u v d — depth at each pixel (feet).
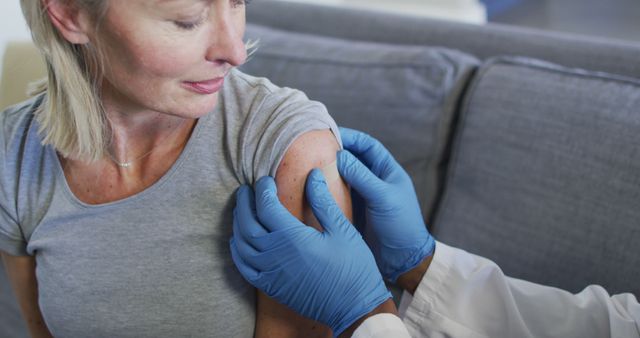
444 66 4.21
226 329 2.98
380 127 4.27
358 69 4.46
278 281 2.82
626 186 3.43
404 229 3.20
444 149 4.19
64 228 2.97
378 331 2.77
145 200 2.88
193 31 2.47
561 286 3.56
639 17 11.61
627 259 3.37
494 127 3.87
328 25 5.25
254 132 2.87
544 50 4.37
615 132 3.51
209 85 2.60
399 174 3.33
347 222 2.87
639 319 3.07
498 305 3.26
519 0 12.57
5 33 5.85
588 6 12.26
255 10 5.58
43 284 3.04
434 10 9.38
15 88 4.26
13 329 4.30
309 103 2.92
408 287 3.42
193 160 2.87
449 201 4.04
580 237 3.52
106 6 2.44
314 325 3.04
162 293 2.91
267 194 2.78
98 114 2.84
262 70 4.76
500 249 3.76
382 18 5.05
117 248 2.90
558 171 3.63
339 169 3.03
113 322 2.96
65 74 2.74
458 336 3.24
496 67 4.03
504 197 3.78
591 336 3.18
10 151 3.04
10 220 3.08
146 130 2.88
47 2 2.55
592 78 3.73
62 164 3.02
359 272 2.84
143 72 2.53
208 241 2.90
